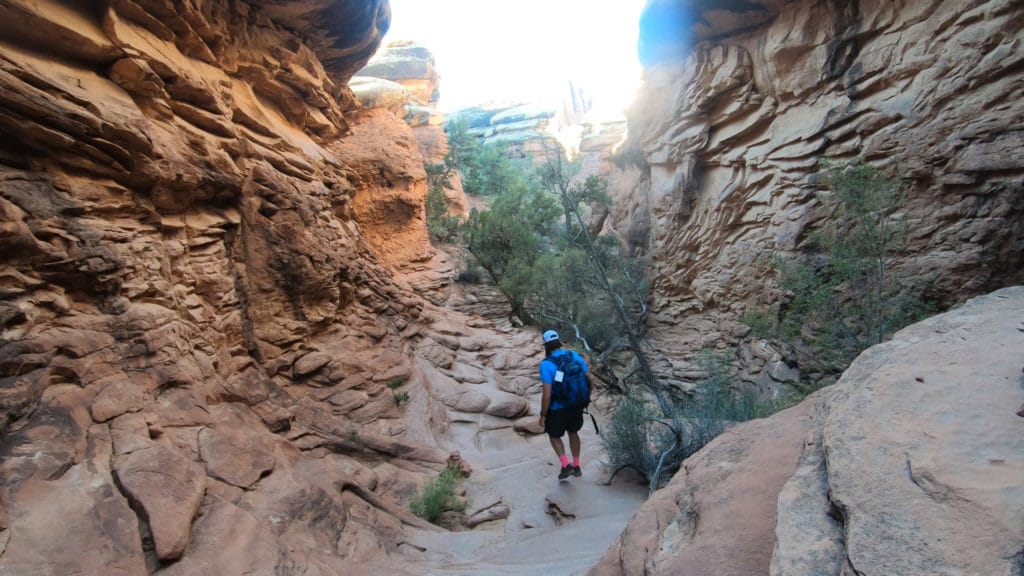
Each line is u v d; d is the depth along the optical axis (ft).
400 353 35.09
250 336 24.29
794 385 32.19
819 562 4.93
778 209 53.11
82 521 10.49
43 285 13.53
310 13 32.01
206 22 23.81
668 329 66.64
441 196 91.81
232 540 12.26
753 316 39.50
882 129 42.63
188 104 22.59
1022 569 3.89
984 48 36.32
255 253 25.13
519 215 64.54
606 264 59.06
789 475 7.70
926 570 4.15
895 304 28.84
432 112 112.06
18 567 9.11
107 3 18.01
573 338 54.80
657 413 24.82
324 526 15.56
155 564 10.78
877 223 27.78
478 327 54.19
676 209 64.90
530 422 34.63
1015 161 34.30
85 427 12.55
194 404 16.55
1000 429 5.68
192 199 21.30
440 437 30.30
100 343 14.42
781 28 50.65
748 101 56.03
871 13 44.42
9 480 10.32
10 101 13.55
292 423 22.76
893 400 6.93
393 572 14.28
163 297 17.92
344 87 43.09
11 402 11.38
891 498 5.06
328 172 35.19
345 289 32.60
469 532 19.02
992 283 36.32
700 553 6.65
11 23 15.55
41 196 14.14
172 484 12.51
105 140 16.26
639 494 19.13
